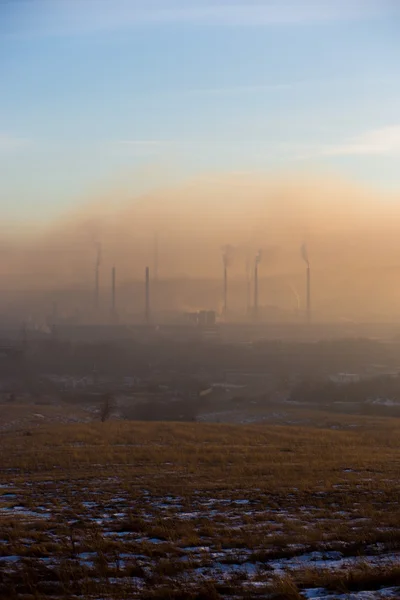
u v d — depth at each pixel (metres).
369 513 15.97
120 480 22.80
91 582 9.74
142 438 37.94
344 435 40.12
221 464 27.20
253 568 11.02
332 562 11.33
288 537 13.15
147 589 9.60
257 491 19.84
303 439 37.81
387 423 52.91
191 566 11.02
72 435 38.97
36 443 35.53
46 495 19.80
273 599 8.88
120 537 13.77
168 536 13.54
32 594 9.30
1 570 10.77
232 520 15.62
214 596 8.98
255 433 40.97
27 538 13.64
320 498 18.64
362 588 9.37
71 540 12.79
